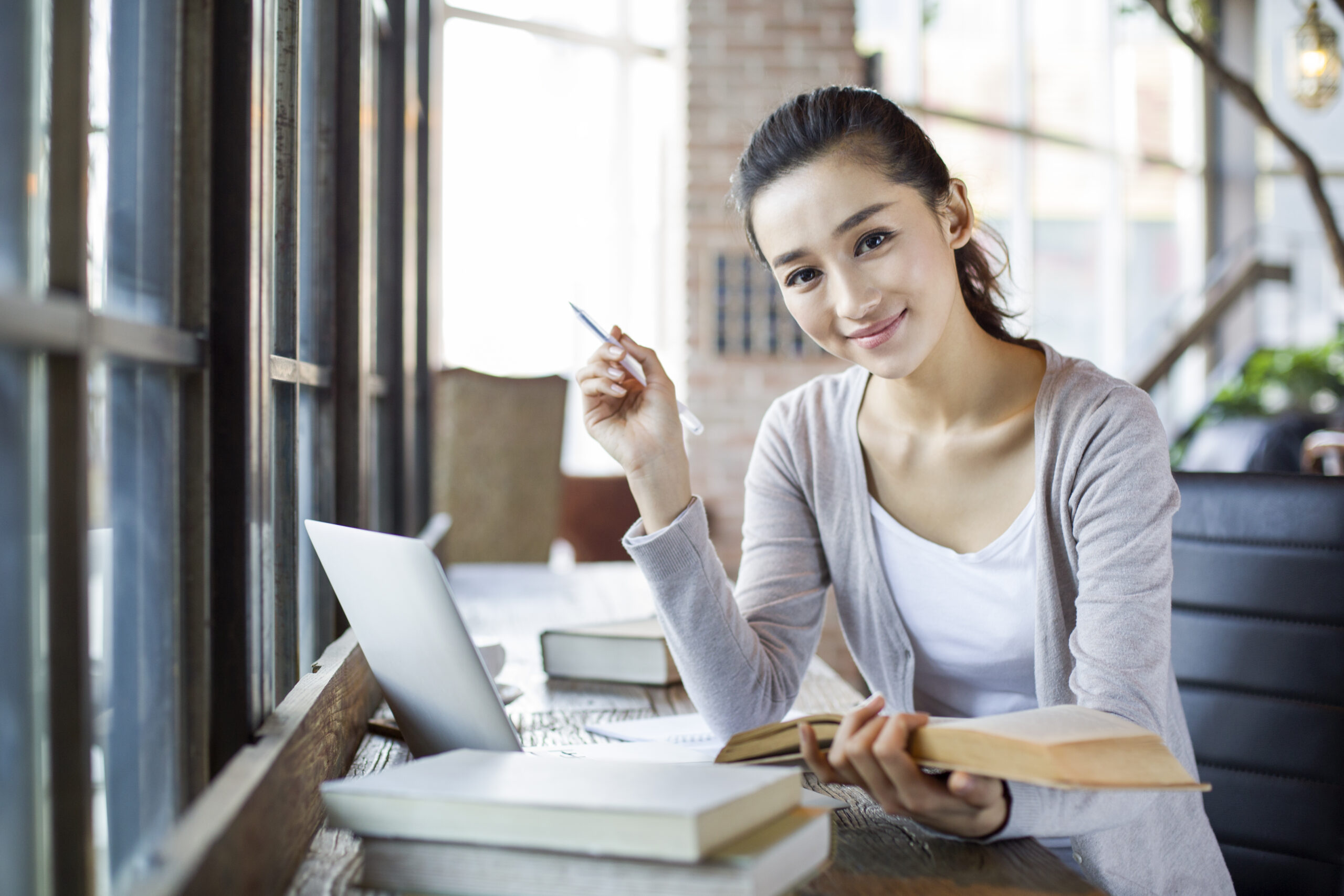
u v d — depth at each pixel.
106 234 0.57
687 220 5.13
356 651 1.04
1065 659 1.01
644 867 0.56
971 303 1.14
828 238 0.92
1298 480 1.21
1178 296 7.39
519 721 1.16
